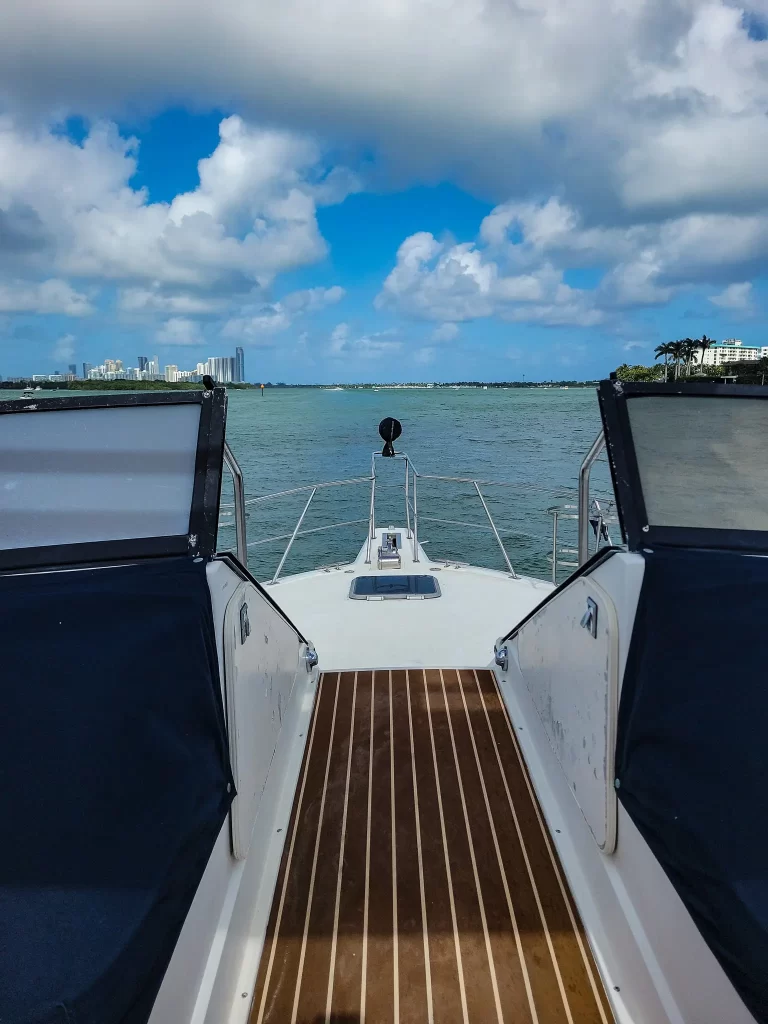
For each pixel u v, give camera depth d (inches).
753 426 78.3
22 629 61.1
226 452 98.2
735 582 64.3
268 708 89.2
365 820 89.7
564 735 86.8
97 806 48.5
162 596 64.7
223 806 59.2
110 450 77.6
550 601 95.8
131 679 57.9
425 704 119.8
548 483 676.1
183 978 53.4
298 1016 63.5
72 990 37.5
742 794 50.7
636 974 61.5
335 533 505.4
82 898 42.9
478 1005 64.3
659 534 70.3
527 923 72.9
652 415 79.0
